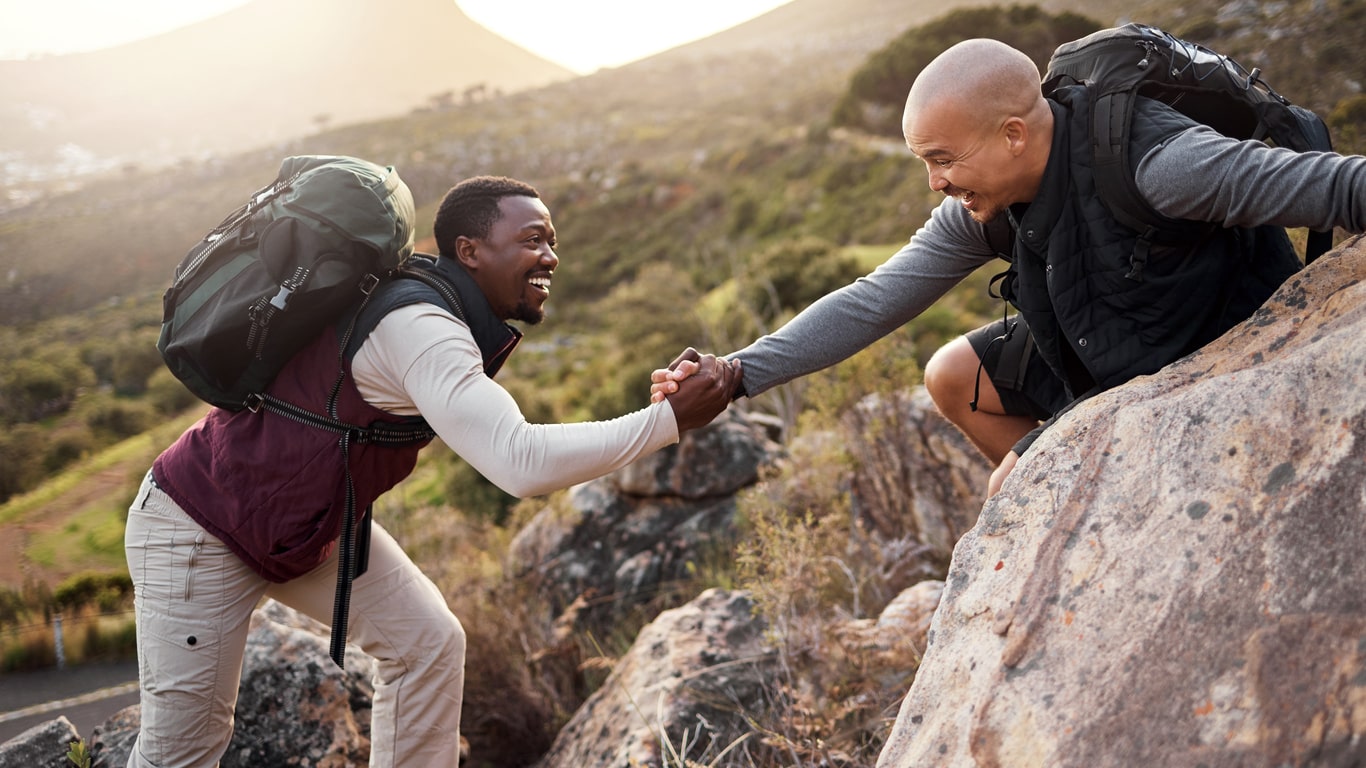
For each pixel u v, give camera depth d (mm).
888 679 2781
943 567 3809
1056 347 1817
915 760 1327
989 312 12000
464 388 1859
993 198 1682
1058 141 1602
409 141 140625
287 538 1966
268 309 1820
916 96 1637
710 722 2807
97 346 53906
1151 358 1654
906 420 4129
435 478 12992
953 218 2035
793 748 2518
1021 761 1188
